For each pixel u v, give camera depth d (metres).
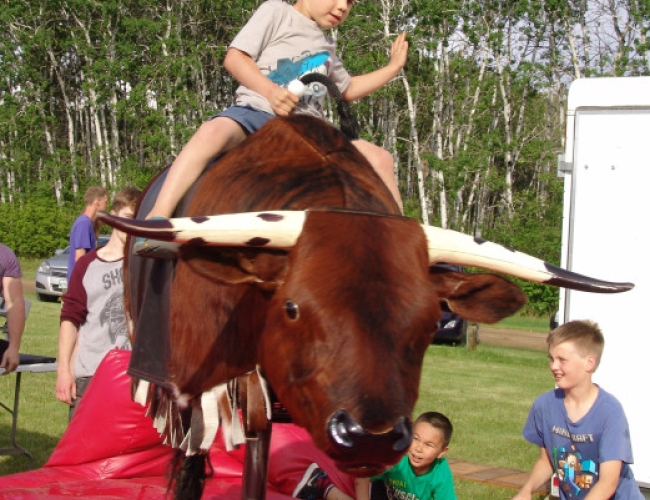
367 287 2.48
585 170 6.34
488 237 37.97
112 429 5.43
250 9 43.81
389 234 2.63
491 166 41.84
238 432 3.22
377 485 5.15
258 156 3.20
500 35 38.94
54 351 12.90
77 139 57.66
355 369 2.38
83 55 49.91
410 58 38.09
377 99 41.16
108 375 5.49
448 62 39.34
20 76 48.12
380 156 3.65
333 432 2.35
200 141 3.50
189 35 48.47
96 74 44.38
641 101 6.12
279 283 2.64
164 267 3.38
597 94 6.28
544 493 6.97
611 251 6.24
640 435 6.06
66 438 5.56
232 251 2.63
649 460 6.04
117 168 46.28
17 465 7.25
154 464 5.58
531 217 38.44
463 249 2.86
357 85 4.21
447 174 37.06
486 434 9.14
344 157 3.08
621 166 6.22
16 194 45.00
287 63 3.71
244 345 3.02
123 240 5.93
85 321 5.95
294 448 5.45
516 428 9.46
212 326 3.10
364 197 2.87
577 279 2.90
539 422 4.93
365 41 37.22
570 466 4.74
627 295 6.15
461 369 13.84
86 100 47.22
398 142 42.88
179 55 44.34
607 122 6.26
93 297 5.88
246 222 2.61
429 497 4.89
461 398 11.15
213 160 3.61
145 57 46.66
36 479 5.32
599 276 6.28
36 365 6.52
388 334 2.42
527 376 13.33
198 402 3.25
